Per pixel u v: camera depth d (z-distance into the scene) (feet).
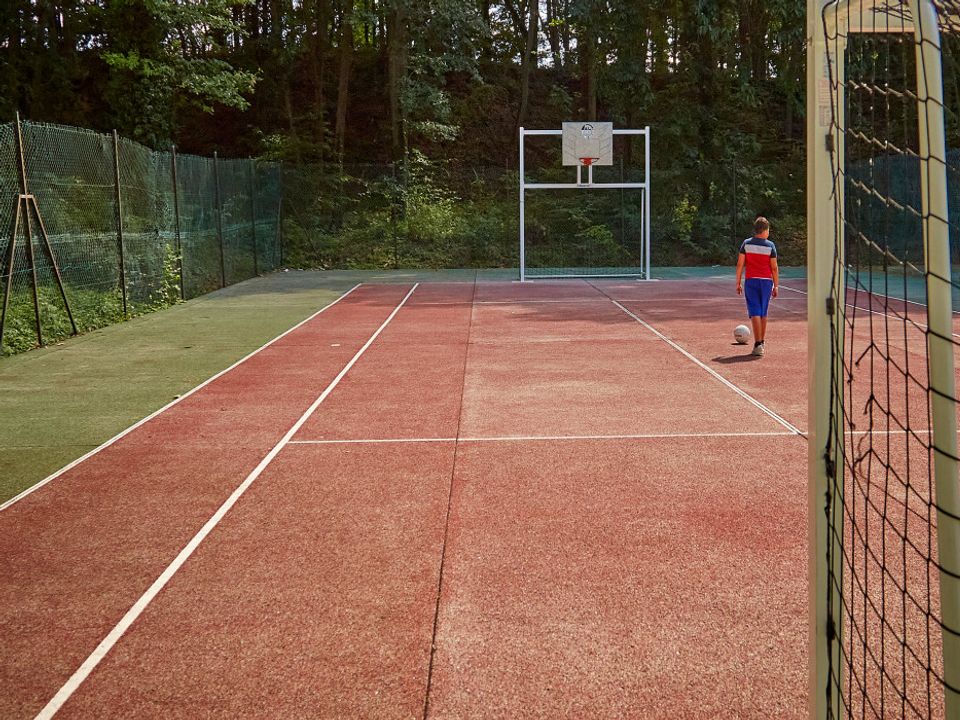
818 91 9.86
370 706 12.21
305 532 19.12
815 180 9.90
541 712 11.95
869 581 15.44
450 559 17.42
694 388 33.99
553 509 20.22
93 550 18.35
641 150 126.62
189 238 74.74
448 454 25.17
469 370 39.04
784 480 22.02
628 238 110.73
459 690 12.57
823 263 9.90
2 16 100.48
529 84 146.82
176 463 24.77
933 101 7.84
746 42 125.39
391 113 126.31
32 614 15.39
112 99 88.28
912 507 19.06
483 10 143.74
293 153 123.75
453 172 128.16
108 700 12.52
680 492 21.25
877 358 37.17
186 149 134.31
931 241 7.88
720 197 110.32
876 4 9.48
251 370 39.78
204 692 12.67
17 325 46.91
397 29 117.29
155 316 60.95
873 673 12.44
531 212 113.80
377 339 48.93
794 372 36.99
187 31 99.40
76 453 26.05
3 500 21.81
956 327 47.39
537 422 28.86
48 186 51.52
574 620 14.65
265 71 131.64
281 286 83.35
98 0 100.68
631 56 111.75
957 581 7.95
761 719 11.64
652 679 12.73
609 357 41.81
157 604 15.67
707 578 16.20
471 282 86.22
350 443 26.63
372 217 115.14
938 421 7.95
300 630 14.53
